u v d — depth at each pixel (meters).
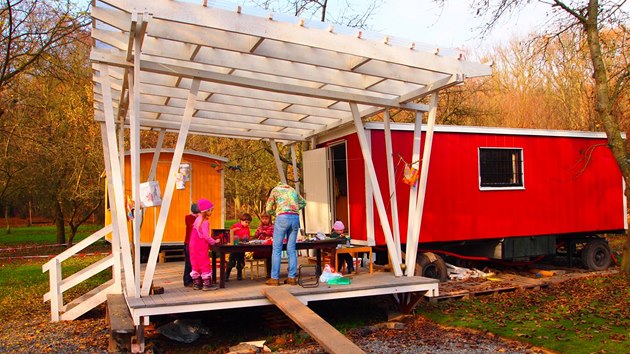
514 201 11.05
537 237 11.26
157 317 7.04
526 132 11.30
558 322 6.93
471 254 11.60
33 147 17.84
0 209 33.31
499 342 6.11
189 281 6.87
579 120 22.52
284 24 5.59
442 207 10.19
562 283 9.99
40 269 14.02
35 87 17.11
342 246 8.03
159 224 5.93
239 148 18.03
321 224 10.16
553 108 25.30
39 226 37.66
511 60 27.34
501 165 11.10
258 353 5.87
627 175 10.59
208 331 6.67
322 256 8.70
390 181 7.91
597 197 12.21
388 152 7.92
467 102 22.84
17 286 10.98
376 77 7.07
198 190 12.70
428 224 10.01
